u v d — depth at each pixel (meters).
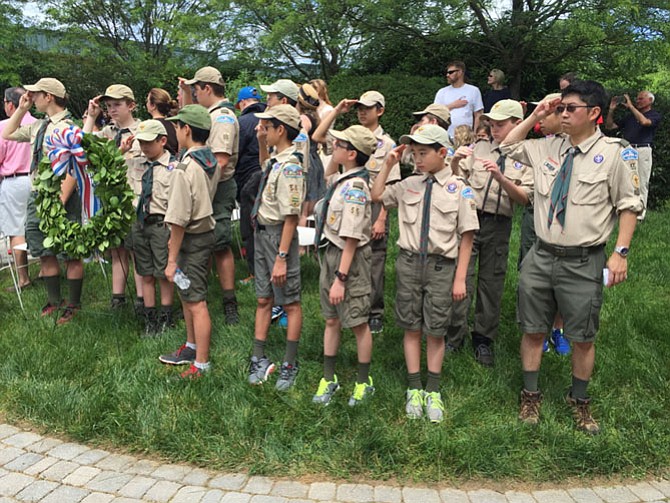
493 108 4.05
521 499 2.84
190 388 3.68
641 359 4.14
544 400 3.63
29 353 4.18
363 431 3.23
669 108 9.84
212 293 5.52
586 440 3.23
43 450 3.21
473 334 4.31
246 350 4.32
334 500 2.81
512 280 5.73
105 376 3.87
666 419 3.48
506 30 9.45
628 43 8.98
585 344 3.34
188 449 3.16
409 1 8.91
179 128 3.96
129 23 14.98
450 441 3.17
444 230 3.39
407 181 3.55
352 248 3.37
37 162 5.09
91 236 4.52
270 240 3.76
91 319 4.90
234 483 2.93
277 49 11.23
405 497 2.84
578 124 3.13
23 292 5.74
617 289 5.52
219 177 4.35
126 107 4.96
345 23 9.32
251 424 3.33
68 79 13.68
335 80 10.29
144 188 4.45
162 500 2.81
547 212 3.28
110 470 3.04
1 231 5.63
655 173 9.90
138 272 4.65
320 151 5.78
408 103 9.41
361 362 3.61
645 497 2.88
